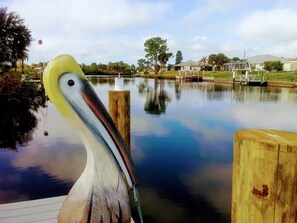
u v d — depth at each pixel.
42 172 6.18
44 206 3.12
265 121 13.38
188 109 17.14
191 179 6.02
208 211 4.64
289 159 1.29
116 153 1.54
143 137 9.88
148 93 27.81
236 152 1.48
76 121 1.45
